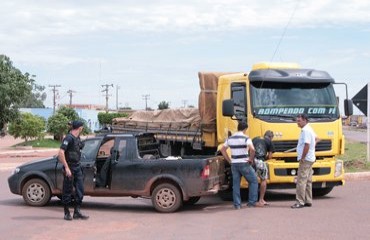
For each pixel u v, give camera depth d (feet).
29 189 42.34
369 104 67.36
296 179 41.60
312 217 35.58
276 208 39.73
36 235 31.12
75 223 34.94
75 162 36.35
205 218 36.17
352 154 84.99
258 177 40.93
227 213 38.01
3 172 73.56
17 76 113.91
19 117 117.91
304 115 39.42
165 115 63.57
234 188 40.11
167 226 33.53
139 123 69.21
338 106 44.19
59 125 152.05
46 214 38.52
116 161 40.09
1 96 110.22
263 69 43.50
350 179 58.49
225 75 47.44
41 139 146.30
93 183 40.29
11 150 124.36
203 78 50.24
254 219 35.24
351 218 35.04
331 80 44.21
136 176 39.47
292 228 31.96
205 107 50.08
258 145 40.88
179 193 38.86
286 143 42.09
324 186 43.47
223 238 29.50
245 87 43.24
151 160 39.42
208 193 38.63
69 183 36.01
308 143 39.09
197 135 51.98
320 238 29.17
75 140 36.42
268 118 42.22
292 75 43.29
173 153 58.90
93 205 43.47
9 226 33.91
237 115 44.01
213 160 39.96
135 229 32.73
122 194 40.04
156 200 39.22
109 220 36.06
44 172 41.86
